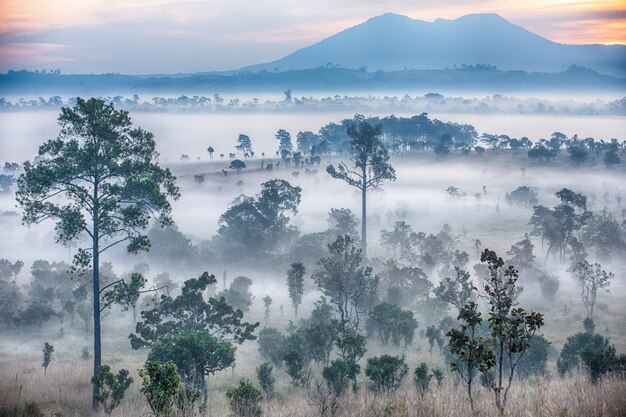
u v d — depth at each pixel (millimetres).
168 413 14812
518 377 40156
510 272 14297
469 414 11781
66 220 40250
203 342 34094
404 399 13383
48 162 40438
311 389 40500
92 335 70625
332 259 62094
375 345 62406
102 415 30328
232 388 24016
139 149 41875
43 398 38156
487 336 40438
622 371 29953
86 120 39531
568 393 12883
